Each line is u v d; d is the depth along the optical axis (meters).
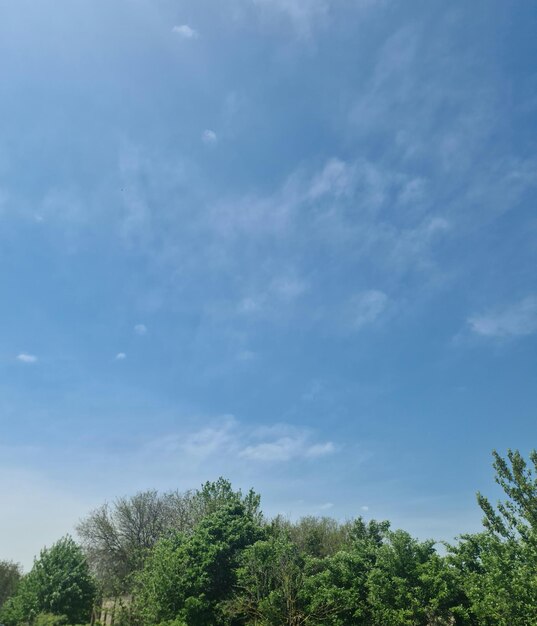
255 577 29.25
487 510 23.78
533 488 22.81
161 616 29.98
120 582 44.69
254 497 43.97
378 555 27.78
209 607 30.45
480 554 23.23
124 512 54.09
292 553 31.11
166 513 54.75
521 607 20.50
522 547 22.30
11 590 50.38
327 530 51.00
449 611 24.95
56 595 32.62
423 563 26.44
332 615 26.67
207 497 45.38
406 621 24.02
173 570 31.45
